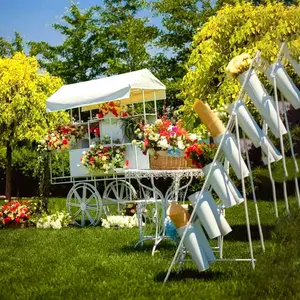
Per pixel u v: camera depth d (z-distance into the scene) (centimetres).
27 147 2359
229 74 605
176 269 655
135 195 1326
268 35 1461
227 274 605
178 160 1017
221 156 618
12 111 2128
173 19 2270
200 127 1549
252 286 530
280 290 515
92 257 797
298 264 594
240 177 585
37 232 1192
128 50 2620
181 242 582
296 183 649
